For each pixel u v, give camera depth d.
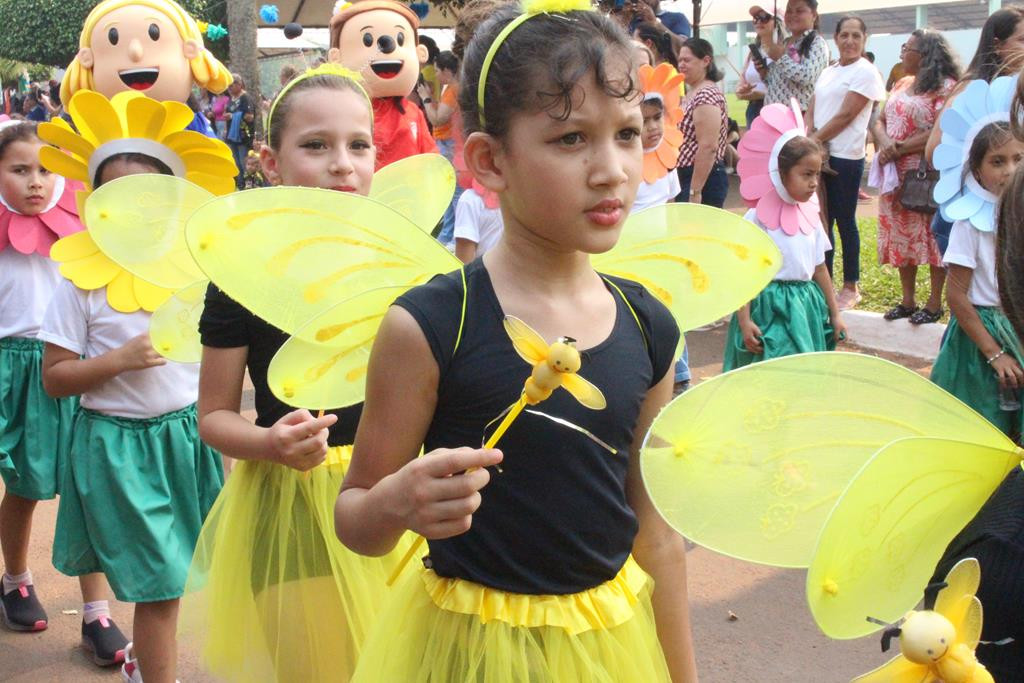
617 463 1.91
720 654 3.70
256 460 2.55
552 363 1.53
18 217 4.10
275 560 2.70
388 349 1.82
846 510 1.33
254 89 14.53
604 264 2.28
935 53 7.17
